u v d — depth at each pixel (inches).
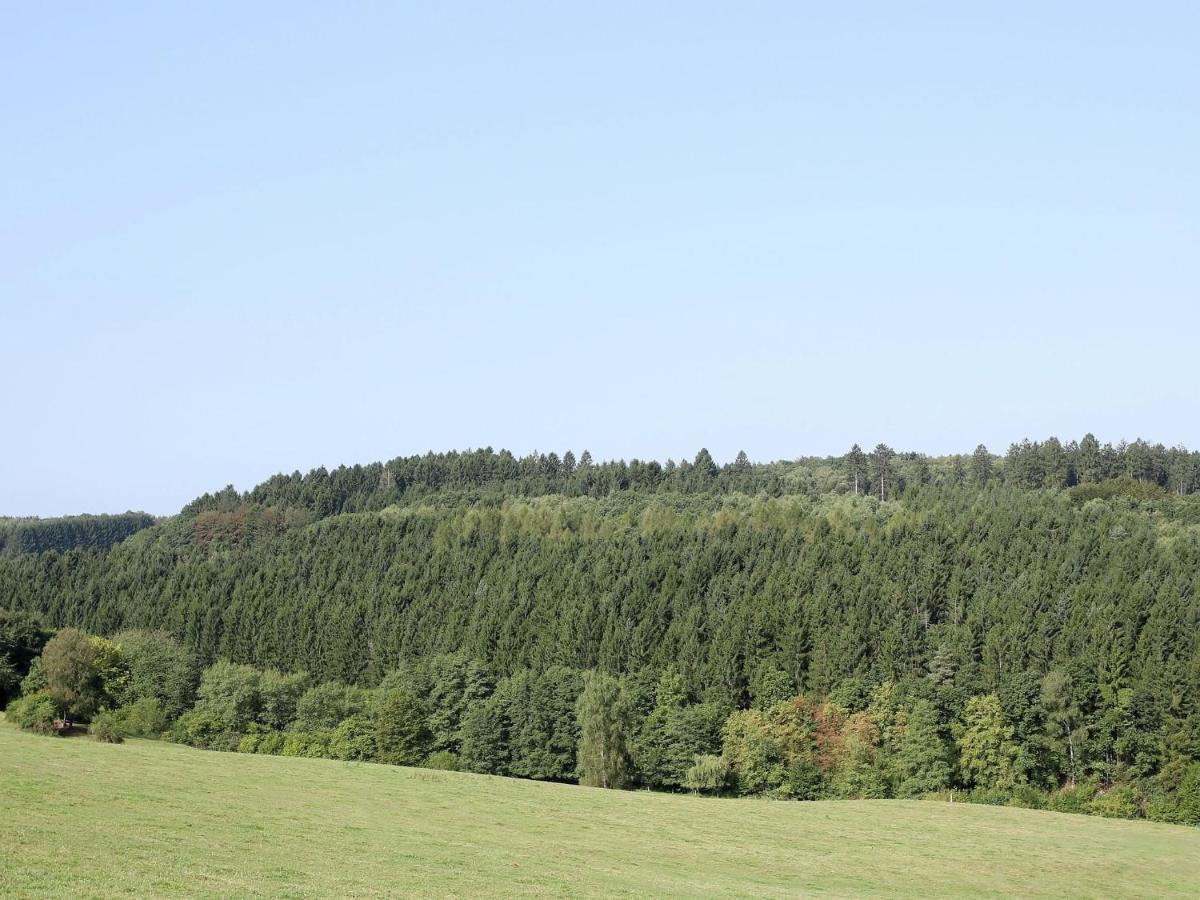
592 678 5019.7
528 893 1866.4
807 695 5629.9
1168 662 5295.3
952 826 3336.6
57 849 1795.0
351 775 3304.6
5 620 5910.4
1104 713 5118.1
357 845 2208.4
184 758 3331.7
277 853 2022.6
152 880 1640.0
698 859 2522.1
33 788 2418.8
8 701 5447.8
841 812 3491.6
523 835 2581.2
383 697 5812.0
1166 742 4869.6
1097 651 5462.6
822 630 6082.7
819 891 2283.5
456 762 5216.5
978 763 4955.7
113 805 2329.0
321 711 5674.2
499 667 6318.9
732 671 5880.9
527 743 5182.1
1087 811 4626.0
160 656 6176.2
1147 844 3250.5
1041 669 5580.7
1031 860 2856.8
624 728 4926.2
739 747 5054.1
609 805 3213.6
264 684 5831.7
